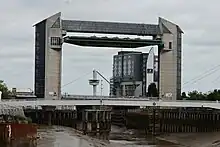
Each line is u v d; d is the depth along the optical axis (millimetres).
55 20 196750
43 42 196625
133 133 185750
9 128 93312
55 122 196750
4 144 90438
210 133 182375
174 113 196875
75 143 108062
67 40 195000
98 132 185875
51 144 99750
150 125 193875
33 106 181750
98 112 187875
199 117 199250
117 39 195625
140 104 185000
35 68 198375
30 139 103125
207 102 184625
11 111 115812
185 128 197625
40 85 197250
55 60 197000
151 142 146625
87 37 194375
